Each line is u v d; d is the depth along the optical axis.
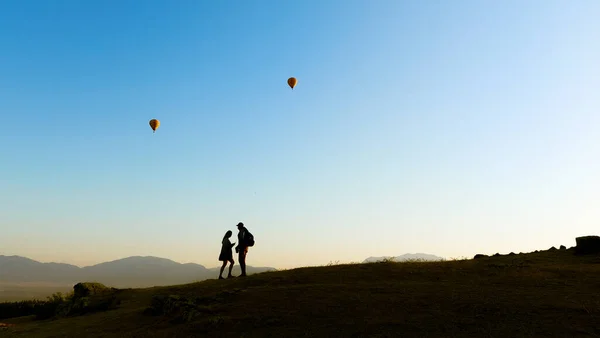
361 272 19.62
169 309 15.43
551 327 11.12
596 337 10.38
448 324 11.73
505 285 15.87
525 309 12.59
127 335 13.38
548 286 15.41
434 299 14.04
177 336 12.59
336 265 22.72
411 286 16.03
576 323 11.32
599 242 22.83
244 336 11.99
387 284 16.61
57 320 18.28
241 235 22.11
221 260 22.48
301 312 13.44
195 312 14.26
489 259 22.97
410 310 13.05
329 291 15.70
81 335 14.20
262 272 22.80
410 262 22.42
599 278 16.31
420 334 11.16
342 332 11.63
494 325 11.48
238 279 20.91
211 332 12.59
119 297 21.97
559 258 22.28
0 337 15.41
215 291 18.59
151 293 21.58
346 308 13.55
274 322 12.75
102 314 17.94
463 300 13.77
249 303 14.91
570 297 13.68
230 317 13.53
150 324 14.52
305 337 11.48
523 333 10.82
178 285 22.61
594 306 12.56
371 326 11.89
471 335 10.90
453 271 19.09
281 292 15.98
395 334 11.26
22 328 17.05
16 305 23.80
